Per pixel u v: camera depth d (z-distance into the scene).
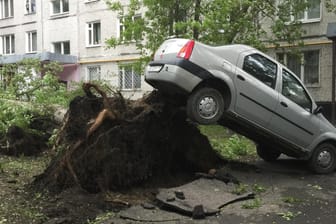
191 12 16.34
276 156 10.16
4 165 9.22
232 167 8.57
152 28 16.59
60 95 12.80
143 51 17.47
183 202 6.33
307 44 20.41
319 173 8.79
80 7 30.89
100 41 29.81
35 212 6.20
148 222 5.82
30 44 35.62
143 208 6.26
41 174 7.51
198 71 7.29
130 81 26.94
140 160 7.01
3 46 38.25
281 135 8.37
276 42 18.83
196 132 7.98
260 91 7.93
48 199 6.71
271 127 8.20
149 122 7.13
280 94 8.22
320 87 20.11
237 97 7.70
